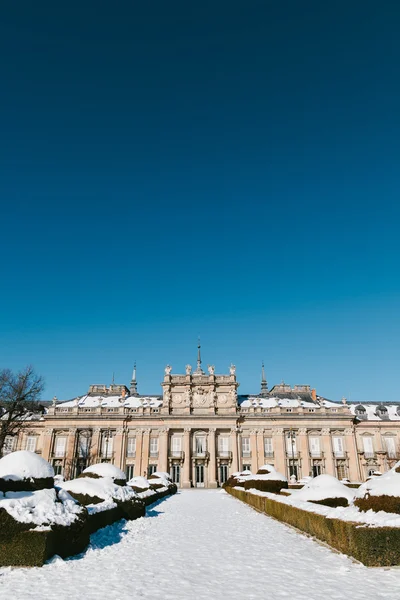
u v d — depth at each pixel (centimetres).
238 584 1220
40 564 1412
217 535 2153
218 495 5728
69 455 8138
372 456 8319
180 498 5075
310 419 8338
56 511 1611
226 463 8200
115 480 2911
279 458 8125
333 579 1266
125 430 8362
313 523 1991
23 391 6197
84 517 1734
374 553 1431
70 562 1493
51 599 1073
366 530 1458
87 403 8800
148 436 8344
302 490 2791
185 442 8212
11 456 1762
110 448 8281
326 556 1603
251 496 3828
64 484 2580
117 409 8562
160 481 5675
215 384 8619
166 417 8312
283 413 8388
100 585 1205
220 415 8319
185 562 1513
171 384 8656
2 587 1177
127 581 1249
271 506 2945
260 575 1323
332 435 8338
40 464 1766
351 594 1111
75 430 8300
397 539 1441
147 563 1496
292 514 2377
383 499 1716
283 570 1385
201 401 8531
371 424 8469
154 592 1138
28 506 1562
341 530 1630
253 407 8544
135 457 8212
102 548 1770
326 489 2586
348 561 1505
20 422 6712
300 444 8206
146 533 2225
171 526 2512
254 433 8331
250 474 5919
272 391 9525
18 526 1461
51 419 8369
